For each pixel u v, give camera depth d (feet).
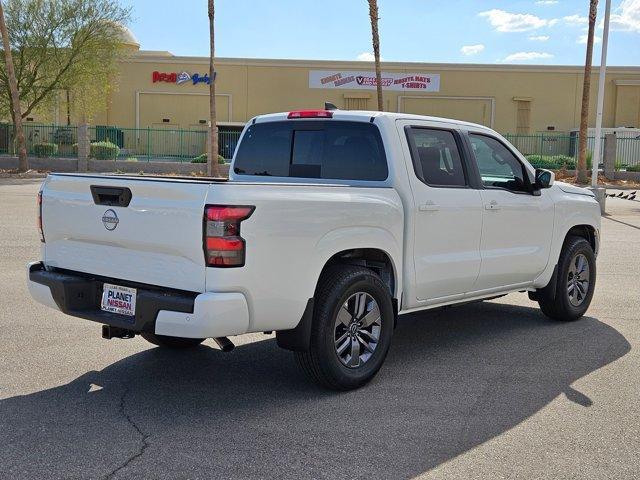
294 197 15.37
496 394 17.07
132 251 15.60
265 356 20.12
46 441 13.96
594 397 16.93
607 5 66.13
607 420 15.47
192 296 14.71
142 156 136.56
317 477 12.57
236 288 14.43
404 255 18.40
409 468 12.98
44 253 17.78
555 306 24.23
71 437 14.19
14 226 47.85
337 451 13.66
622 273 34.71
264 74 160.45
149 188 15.12
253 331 15.07
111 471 12.68
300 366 16.79
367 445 13.97
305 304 15.75
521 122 161.58
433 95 160.45
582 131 102.27
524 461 13.35
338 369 16.69
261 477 12.54
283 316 15.38
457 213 19.66
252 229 14.53
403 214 18.21
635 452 13.84
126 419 15.19
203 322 14.15
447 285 19.72
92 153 123.03
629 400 16.75
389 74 159.94
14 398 16.38
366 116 18.95
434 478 12.60
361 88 159.84
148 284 15.38
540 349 21.15
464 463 13.23
